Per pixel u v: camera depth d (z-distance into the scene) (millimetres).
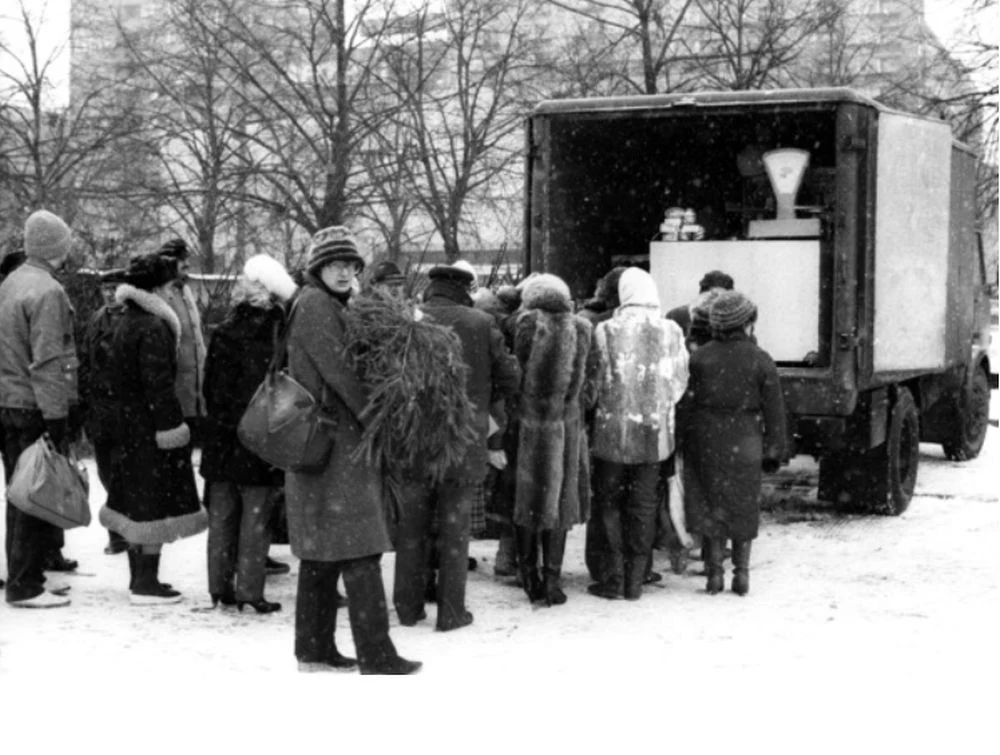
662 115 10477
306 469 5801
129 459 7449
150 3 26688
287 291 7449
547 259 10797
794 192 11141
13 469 7738
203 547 9562
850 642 7082
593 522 8367
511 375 7348
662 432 8078
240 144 22734
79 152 23438
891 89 21828
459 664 6480
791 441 10023
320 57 21906
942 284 11945
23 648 6543
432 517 7492
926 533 10445
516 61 22891
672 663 6605
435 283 7426
